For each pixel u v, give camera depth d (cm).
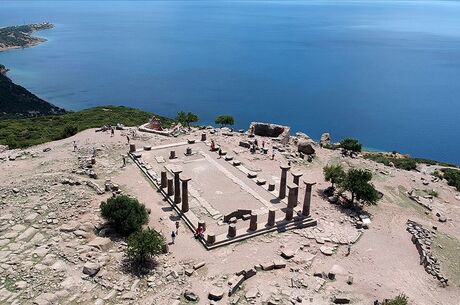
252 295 2728
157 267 2950
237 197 4025
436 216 4481
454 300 3023
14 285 2566
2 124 7788
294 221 3697
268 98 16100
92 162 4516
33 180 3966
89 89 18675
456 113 14375
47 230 3172
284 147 5578
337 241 3534
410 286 3103
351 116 13850
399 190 5000
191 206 3797
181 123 6725
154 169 4516
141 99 16412
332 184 4469
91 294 2577
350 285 2978
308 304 2677
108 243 3097
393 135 12088
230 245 3319
